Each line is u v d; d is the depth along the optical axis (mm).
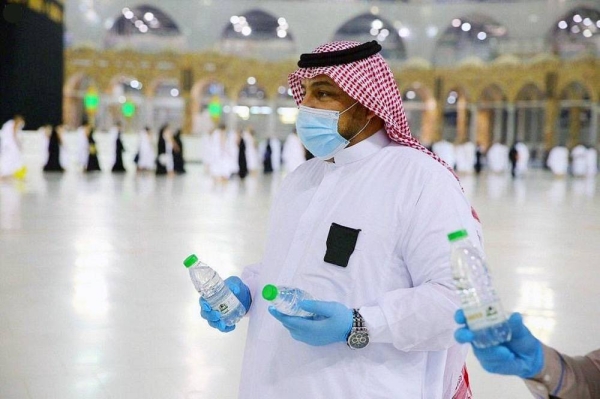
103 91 34188
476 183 22859
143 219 10609
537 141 36969
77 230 9234
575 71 34438
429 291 1839
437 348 1882
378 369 1925
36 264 6945
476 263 1510
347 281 1949
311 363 1949
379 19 38875
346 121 2055
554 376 1458
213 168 21469
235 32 39031
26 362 4121
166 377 3941
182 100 35656
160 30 39375
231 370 4086
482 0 36781
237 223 10508
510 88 35844
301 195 2182
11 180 17969
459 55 37562
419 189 1951
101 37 34875
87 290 5910
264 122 36125
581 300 6020
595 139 34500
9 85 21797
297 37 36938
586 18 35719
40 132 23375
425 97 38156
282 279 2047
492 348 1419
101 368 4055
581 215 12852
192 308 5414
